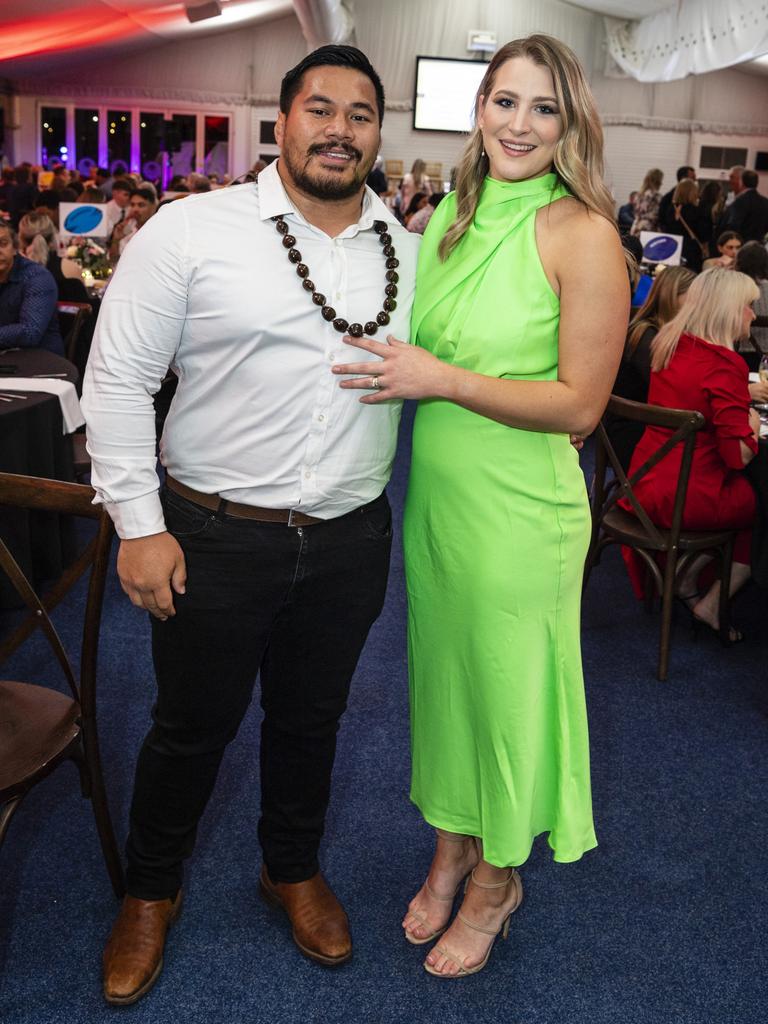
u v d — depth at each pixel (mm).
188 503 1550
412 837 2199
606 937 1935
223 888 2006
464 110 15562
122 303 1423
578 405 1477
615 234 1475
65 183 10039
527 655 1642
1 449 2842
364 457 1561
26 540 3004
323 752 1790
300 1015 1711
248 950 1850
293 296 1438
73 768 2357
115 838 2035
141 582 1520
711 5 10484
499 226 1510
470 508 1585
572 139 1469
